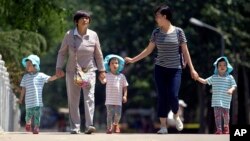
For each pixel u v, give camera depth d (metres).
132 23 75.00
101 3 78.06
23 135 22.88
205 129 67.94
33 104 26.95
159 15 24.66
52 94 132.12
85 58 24.78
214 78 26.33
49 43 49.94
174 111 24.94
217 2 63.28
